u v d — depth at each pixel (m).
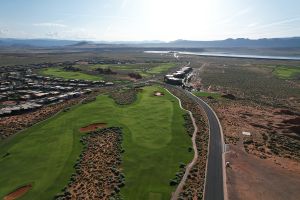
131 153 72.19
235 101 135.00
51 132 87.50
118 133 85.50
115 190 56.62
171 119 97.88
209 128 92.88
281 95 156.25
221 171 64.25
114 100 125.00
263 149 77.94
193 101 129.75
